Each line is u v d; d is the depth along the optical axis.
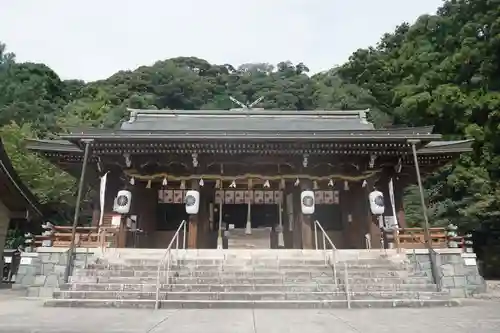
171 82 81.62
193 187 17.58
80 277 12.47
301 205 17.69
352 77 59.56
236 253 14.48
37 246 15.34
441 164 19.06
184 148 16.80
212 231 19.59
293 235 18.61
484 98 30.98
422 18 48.00
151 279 12.27
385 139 16.16
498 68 32.81
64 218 33.59
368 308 10.59
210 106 80.31
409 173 19.66
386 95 48.78
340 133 16.39
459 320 8.51
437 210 30.66
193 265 13.45
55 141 18.64
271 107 72.50
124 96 72.94
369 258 14.30
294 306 10.61
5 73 73.62
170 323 7.99
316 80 79.50
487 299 13.09
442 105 33.75
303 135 16.14
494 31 32.62
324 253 14.46
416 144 16.25
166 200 19.77
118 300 10.63
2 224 18.36
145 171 18.38
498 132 29.53
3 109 56.75
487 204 26.58
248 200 19.88
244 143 16.55
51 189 30.72
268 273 12.80
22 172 30.22
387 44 59.38
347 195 19.75
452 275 14.06
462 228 29.16
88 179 21.19
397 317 8.95
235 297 11.11
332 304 10.74
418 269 14.10
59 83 78.81
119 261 13.77
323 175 18.41
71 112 58.22
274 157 17.92
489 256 28.86
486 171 29.39
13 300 12.27
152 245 19.16
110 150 16.88
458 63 35.44
